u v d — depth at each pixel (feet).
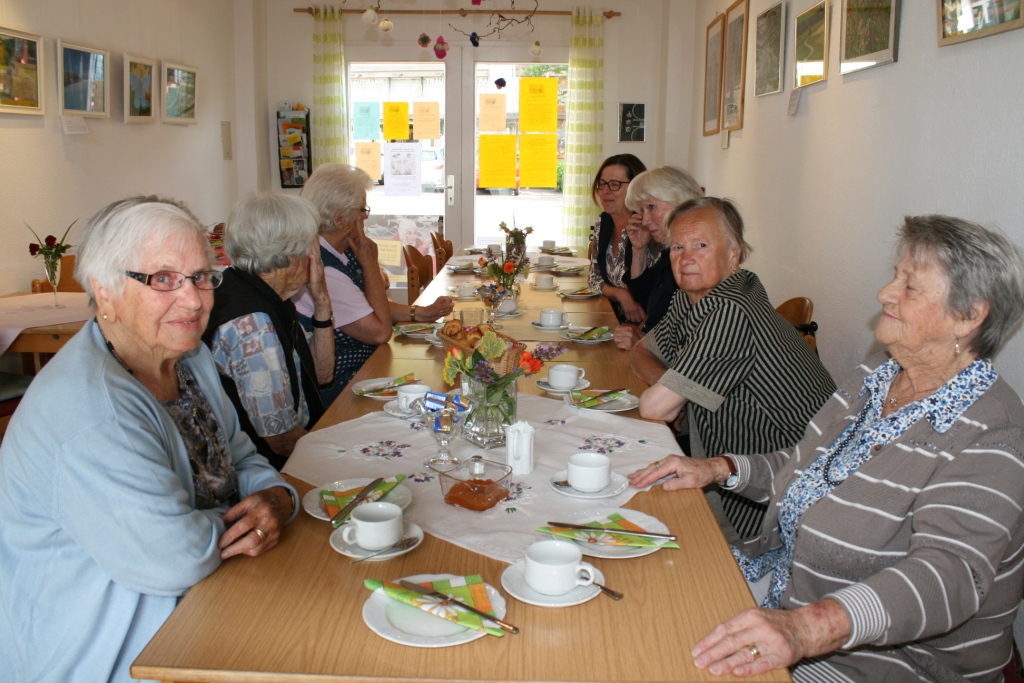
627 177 11.30
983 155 6.36
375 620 3.27
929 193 7.29
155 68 14.88
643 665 3.05
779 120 12.03
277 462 6.14
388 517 3.97
